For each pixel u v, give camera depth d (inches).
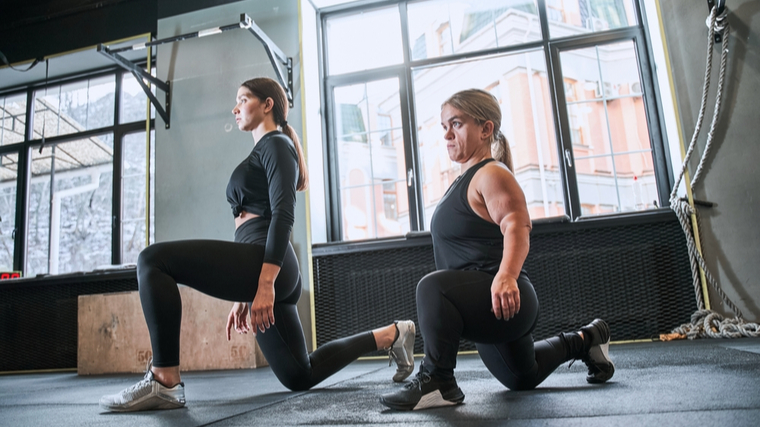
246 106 65.9
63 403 71.0
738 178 122.9
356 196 160.6
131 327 128.1
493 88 164.2
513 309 42.1
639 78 146.9
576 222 126.4
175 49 161.6
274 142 61.8
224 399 63.8
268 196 62.6
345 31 168.9
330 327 137.4
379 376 86.0
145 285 54.9
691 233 123.2
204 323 121.9
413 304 133.7
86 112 194.5
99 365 129.3
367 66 165.3
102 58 187.2
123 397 55.2
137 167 185.5
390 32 165.8
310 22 161.6
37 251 190.9
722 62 125.9
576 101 149.6
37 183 195.3
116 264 179.8
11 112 202.5
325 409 50.3
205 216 150.9
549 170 158.2
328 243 139.9
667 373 61.7
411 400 44.7
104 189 189.0
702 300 119.8
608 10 151.4
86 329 131.3
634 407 40.3
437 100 165.3
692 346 97.4
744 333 110.0
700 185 125.8
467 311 45.7
